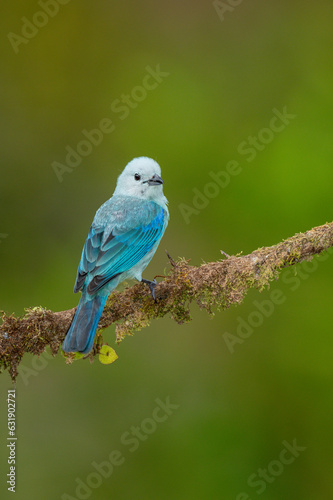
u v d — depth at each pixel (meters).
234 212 14.04
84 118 15.88
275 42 16.09
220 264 8.90
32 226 14.97
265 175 14.05
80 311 8.62
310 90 15.20
